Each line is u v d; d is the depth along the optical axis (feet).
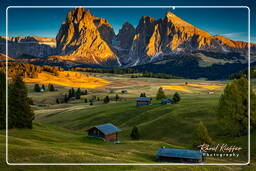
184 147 211.61
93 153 140.46
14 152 111.86
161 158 152.46
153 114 317.42
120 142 208.23
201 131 196.75
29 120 215.31
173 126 263.29
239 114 204.13
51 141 178.09
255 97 206.59
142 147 192.85
